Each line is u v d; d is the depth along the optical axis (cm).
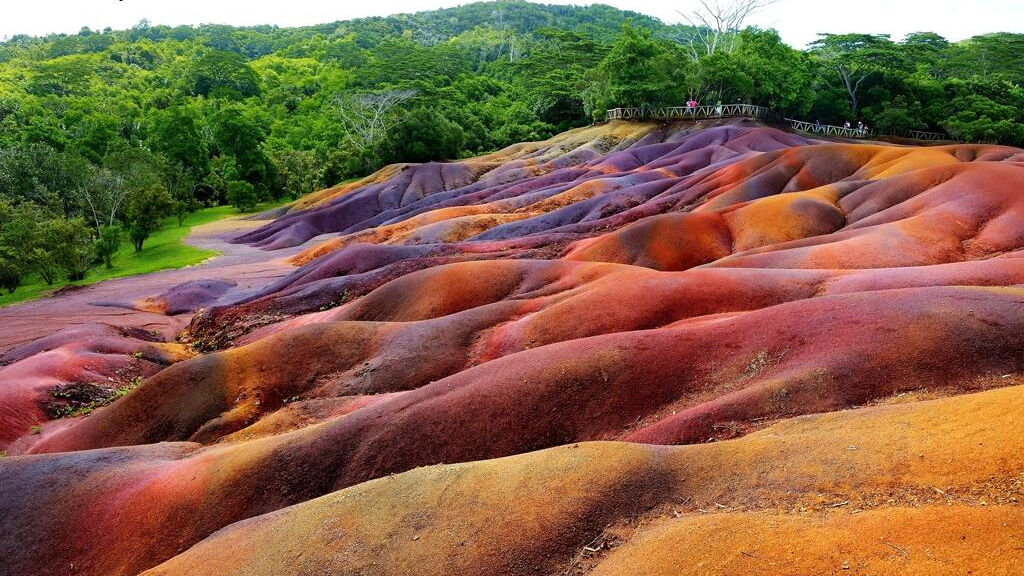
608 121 9944
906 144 8431
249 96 15388
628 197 5681
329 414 2164
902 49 10088
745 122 8431
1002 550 738
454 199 7181
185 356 3747
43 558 1585
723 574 859
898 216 3544
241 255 6625
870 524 853
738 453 1155
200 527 1565
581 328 2348
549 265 3322
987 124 8238
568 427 1683
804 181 4897
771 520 933
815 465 1046
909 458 977
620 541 1040
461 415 1736
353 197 8281
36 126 10156
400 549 1108
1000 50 11025
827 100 9238
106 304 4778
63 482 1753
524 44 19662
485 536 1086
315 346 2622
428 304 3238
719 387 1684
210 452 1842
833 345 1614
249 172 9988
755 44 8944
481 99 13525
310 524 1230
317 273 4831
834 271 2575
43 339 3719
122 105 12525
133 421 2430
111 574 1524
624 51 9350
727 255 3788
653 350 1831
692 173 6481
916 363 1475
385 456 1673
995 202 3291
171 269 6044
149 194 7025
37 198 7750
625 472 1157
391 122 11106
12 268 5547
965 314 1585
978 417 1016
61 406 2922
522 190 7094
